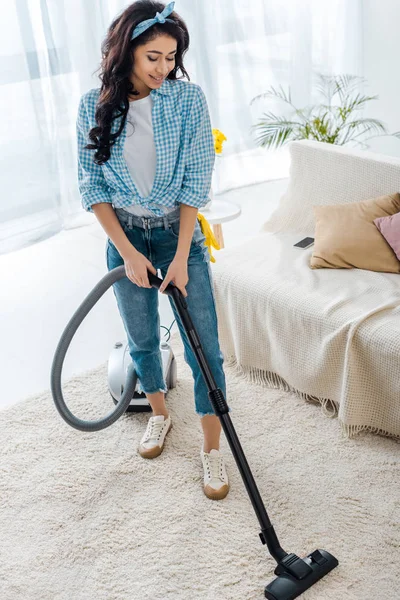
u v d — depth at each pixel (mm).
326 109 4910
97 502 2207
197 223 2176
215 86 4371
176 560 1988
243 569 1947
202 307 2137
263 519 1902
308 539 2023
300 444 2396
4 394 2775
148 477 2295
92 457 2387
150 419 2436
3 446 2449
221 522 2107
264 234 3074
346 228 2746
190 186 2049
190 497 2207
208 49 4273
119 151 2002
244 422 2512
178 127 1976
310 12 4609
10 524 2143
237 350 2750
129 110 1977
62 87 3828
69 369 2912
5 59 3637
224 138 3252
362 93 4785
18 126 3783
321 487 2209
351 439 2406
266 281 2629
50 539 2084
